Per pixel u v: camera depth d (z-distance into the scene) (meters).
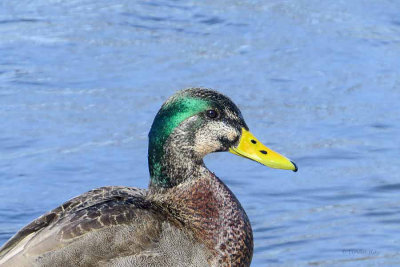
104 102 14.91
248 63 16.52
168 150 9.77
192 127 9.77
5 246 9.07
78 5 18.72
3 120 14.29
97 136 13.95
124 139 13.88
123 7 18.66
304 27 17.98
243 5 18.94
